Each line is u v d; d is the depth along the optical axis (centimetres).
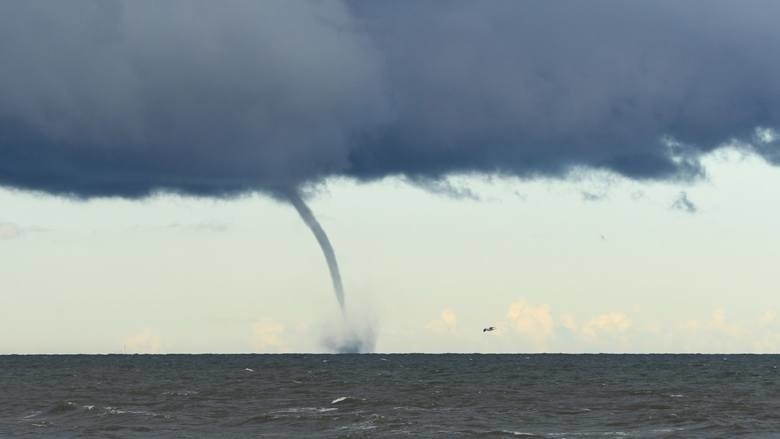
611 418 15138
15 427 13925
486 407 17525
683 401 18675
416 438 12375
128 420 14850
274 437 12681
